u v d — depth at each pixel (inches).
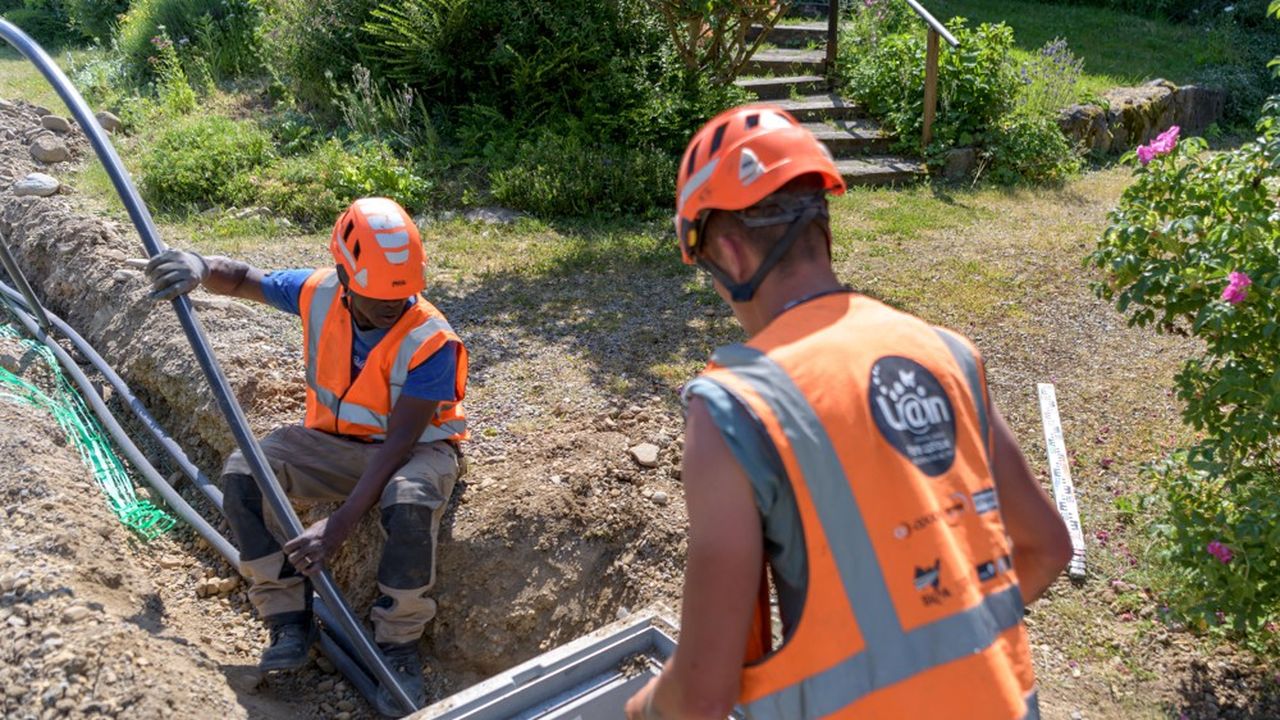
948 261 279.9
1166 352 226.7
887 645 58.3
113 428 187.8
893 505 59.4
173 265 131.6
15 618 126.1
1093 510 171.0
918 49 385.7
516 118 345.4
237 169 315.3
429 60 350.9
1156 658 141.1
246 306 220.7
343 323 142.6
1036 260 281.1
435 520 141.7
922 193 343.9
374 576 154.5
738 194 63.1
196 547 169.0
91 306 232.1
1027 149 367.6
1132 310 247.4
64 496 156.6
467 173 324.2
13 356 207.5
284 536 140.7
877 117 391.5
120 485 178.2
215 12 425.1
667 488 165.5
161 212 296.8
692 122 338.3
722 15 349.1
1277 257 135.8
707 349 219.9
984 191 349.4
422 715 93.9
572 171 311.4
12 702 116.0
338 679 146.4
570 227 298.4
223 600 158.6
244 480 138.3
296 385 189.3
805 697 59.6
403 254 130.7
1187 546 137.7
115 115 369.4
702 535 57.9
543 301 245.6
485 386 200.4
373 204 133.4
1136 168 157.6
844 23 457.1
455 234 291.4
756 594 58.5
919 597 58.9
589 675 103.5
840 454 58.7
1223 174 149.8
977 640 59.4
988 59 378.0
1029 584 71.5
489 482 164.4
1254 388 139.6
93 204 290.2
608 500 160.9
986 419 67.1
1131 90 445.4
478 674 149.6
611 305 243.9
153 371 200.7
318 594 144.3
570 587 153.5
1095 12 588.4
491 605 150.9
